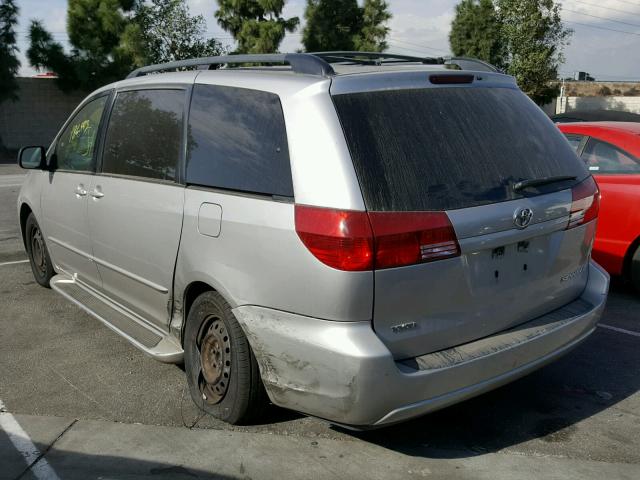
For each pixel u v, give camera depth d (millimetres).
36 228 6004
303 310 2969
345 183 2879
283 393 3129
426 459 3271
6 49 24031
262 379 3230
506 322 3301
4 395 4008
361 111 3039
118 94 4602
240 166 3367
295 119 3129
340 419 2949
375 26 32781
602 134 6148
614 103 39094
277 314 3074
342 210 2850
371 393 2822
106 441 3455
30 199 5816
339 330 2869
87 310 4801
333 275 2840
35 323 5277
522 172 3314
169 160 3863
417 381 2879
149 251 3957
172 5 30453
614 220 5875
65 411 3793
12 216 10305
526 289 3346
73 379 4230
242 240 3211
